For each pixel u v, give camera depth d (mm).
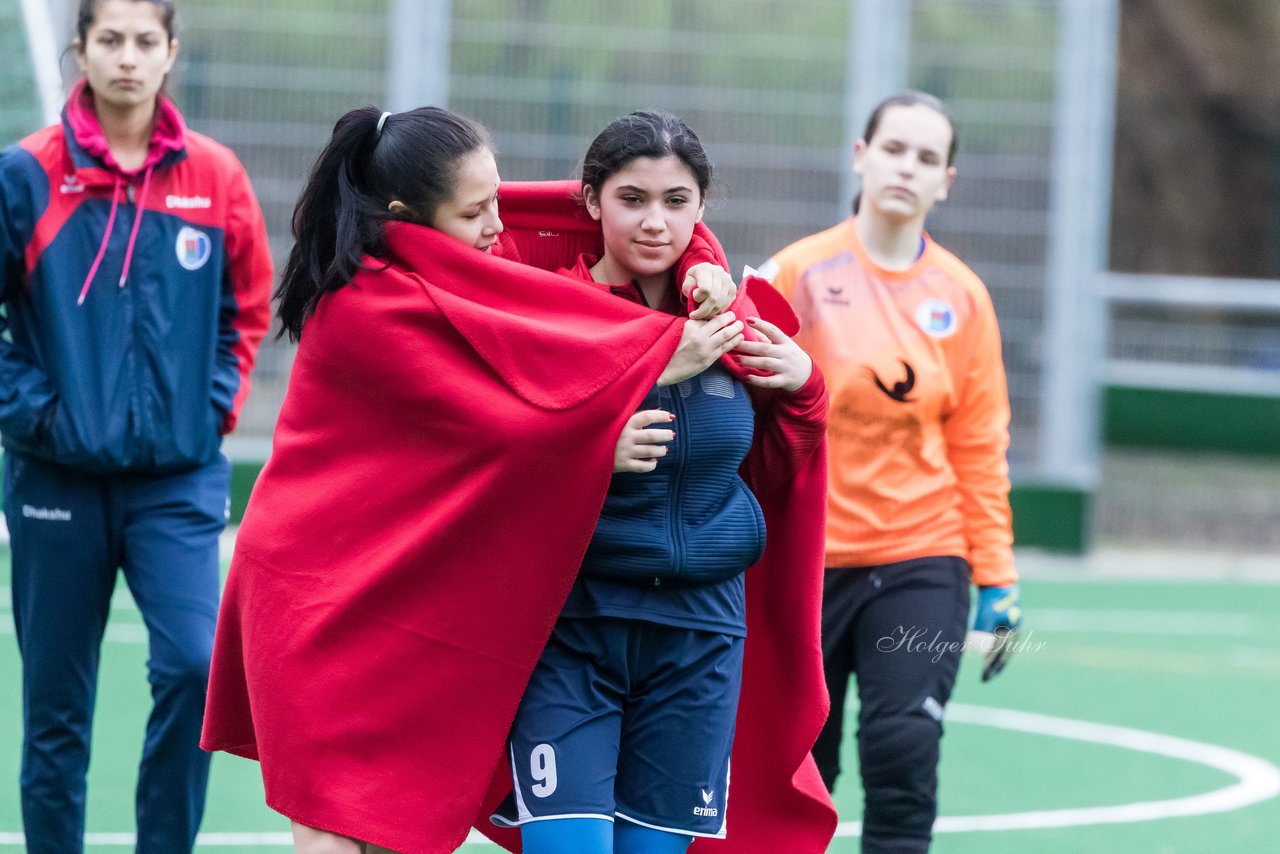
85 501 14195
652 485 11172
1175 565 39344
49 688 14273
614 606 11109
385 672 11086
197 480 14555
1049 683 26969
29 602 14336
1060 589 35750
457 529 10922
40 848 14367
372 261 11148
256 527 11453
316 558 11258
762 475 12242
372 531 11188
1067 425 38438
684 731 11234
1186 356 49500
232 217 14719
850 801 19938
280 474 11477
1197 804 19969
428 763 11078
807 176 37750
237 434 36875
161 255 14328
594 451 10789
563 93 37250
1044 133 37812
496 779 11805
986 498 15195
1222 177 76562
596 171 11242
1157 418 49156
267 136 36844
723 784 11469
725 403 11406
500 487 10836
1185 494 45844
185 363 14367
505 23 37062
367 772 11109
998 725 23969
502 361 10828
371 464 11195
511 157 37250
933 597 14539
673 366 10977
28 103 34031
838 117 37719
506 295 11117
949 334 15062
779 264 15320
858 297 15117
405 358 10953
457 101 37156
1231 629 32250
